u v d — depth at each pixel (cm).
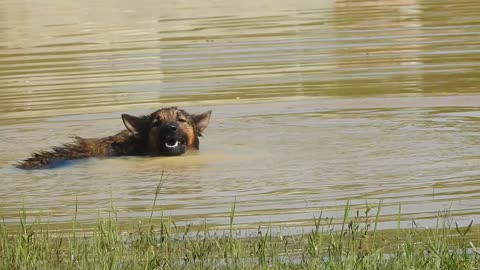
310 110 4822
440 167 3825
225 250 2944
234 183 3716
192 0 8275
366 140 4269
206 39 6581
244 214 3347
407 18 7006
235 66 5756
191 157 4128
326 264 2809
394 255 2875
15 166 4081
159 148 4188
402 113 4700
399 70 5500
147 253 2961
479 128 4394
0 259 2977
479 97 4903
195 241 3055
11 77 5766
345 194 3525
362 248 2961
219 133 4506
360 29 6681
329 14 7331
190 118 4297
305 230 3158
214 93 5197
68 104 5091
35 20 7662
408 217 3250
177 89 5319
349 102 4925
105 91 5328
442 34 6362
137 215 3384
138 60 6053
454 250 2888
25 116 4897
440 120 4553
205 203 3488
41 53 6444
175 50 6291
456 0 7712
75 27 7294
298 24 6969
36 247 3034
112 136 4294
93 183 3797
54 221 3344
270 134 4444
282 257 2934
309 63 5747
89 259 2944
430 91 5053
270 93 5141
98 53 6362
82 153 4194
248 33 6731
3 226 3269
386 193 3522
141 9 7919
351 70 5534
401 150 4091
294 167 3900
